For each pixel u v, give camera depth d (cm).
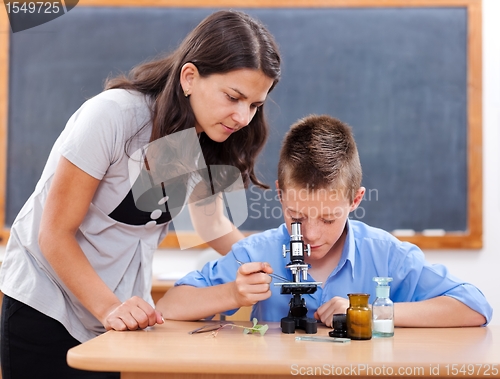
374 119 301
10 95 306
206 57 116
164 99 121
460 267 296
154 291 222
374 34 301
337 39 302
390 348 85
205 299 115
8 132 306
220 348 84
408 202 299
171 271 300
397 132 300
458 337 96
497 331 104
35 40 305
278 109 301
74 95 305
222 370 74
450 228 297
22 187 305
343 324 96
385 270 127
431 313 109
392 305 98
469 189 296
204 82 117
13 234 127
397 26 300
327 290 128
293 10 302
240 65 113
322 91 302
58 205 111
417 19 299
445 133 299
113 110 116
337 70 302
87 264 112
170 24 304
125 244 128
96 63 304
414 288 123
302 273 104
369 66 301
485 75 298
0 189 305
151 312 104
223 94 116
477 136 297
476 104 297
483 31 299
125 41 304
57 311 120
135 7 304
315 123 127
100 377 123
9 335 123
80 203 113
